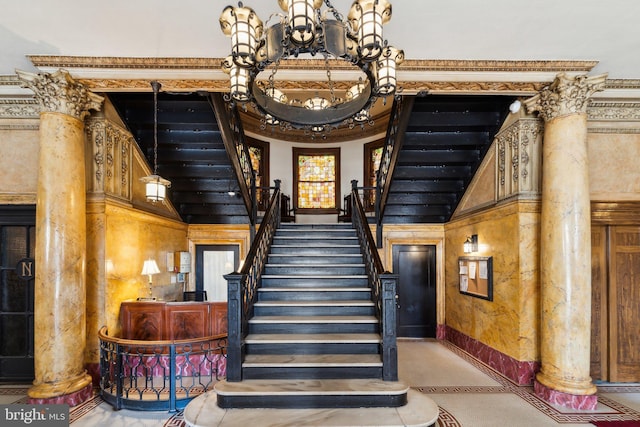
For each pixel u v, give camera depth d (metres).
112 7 3.24
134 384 4.64
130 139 5.59
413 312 7.79
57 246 4.18
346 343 4.25
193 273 7.94
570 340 4.25
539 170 4.91
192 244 7.93
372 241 5.41
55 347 4.12
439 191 6.98
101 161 4.84
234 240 7.96
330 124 3.06
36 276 4.18
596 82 4.29
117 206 5.11
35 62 4.11
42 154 4.24
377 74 2.68
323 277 5.66
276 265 6.05
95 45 3.85
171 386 4.09
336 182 10.02
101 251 4.78
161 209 6.72
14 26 3.51
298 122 3.03
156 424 3.77
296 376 3.94
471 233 6.37
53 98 4.22
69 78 4.24
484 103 5.51
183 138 6.07
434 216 7.79
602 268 5.24
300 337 4.36
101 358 4.42
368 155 9.79
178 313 5.08
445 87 4.59
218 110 5.17
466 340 6.54
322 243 7.16
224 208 7.82
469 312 6.43
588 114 5.16
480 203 6.15
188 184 7.02
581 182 4.31
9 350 4.99
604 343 5.20
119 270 5.13
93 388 4.59
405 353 6.50
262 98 2.97
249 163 7.43
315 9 2.40
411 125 5.80
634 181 5.18
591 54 4.08
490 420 3.91
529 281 4.84
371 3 2.31
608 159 5.18
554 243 4.38
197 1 3.16
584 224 4.28
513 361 4.97
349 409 3.54
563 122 4.39
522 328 4.83
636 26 3.54
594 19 3.43
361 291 5.32
